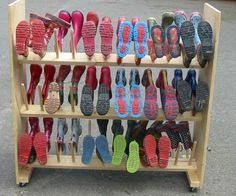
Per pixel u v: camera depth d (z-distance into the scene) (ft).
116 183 10.14
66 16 9.68
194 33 8.72
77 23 9.73
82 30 8.76
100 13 25.14
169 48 8.70
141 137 9.89
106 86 9.20
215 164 10.98
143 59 9.02
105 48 8.63
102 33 8.61
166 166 9.62
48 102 9.11
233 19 25.86
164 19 9.62
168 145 9.42
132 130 9.92
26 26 8.59
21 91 9.48
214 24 8.87
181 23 9.05
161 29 8.65
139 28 8.59
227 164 11.01
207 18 9.41
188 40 8.48
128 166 9.34
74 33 9.62
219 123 13.16
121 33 8.57
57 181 10.15
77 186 10.00
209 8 9.26
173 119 9.09
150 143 9.42
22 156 9.43
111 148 11.02
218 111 14.01
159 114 9.39
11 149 11.30
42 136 9.43
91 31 8.65
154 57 8.80
